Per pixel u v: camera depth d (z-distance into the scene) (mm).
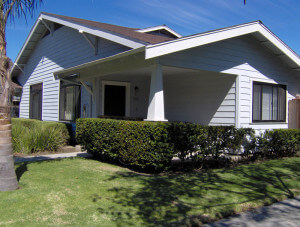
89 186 5301
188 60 7590
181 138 6449
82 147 8641
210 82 9688
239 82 9000
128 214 4074
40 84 15094
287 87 10891
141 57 6633
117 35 7633
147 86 11492
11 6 5141
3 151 4844
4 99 4848
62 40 12688
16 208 4145
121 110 10836
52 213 4027
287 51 9828
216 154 7281
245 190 5398
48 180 5602
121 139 6922
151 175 6398
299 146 9648
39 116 15109
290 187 5746
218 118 9438
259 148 8656
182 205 4469
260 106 9828
